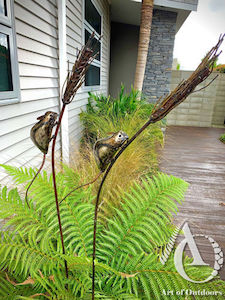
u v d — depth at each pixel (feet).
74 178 6.23
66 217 4.60
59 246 4.23
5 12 5.85
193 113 29.32
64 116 10.79
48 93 9.22
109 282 4.05
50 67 9.27
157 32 21.75
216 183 11.73
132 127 11.76
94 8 17.07
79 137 14.26
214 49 1.98
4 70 6.01
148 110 14.71
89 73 16.76
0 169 6.07
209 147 19.19
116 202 6.24
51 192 4.81
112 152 2.34
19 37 6.76
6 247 3.97
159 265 4.04
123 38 29.22
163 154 16.29
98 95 19.54
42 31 8.27
